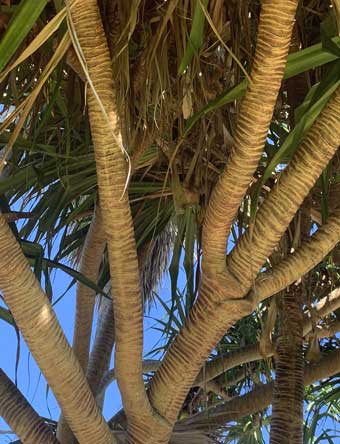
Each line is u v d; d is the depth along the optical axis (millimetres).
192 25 1496
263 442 4105
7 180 2387
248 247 1739
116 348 1878
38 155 2436
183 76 1797
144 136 1857
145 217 2670
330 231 1814
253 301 1808
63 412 1924
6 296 1724
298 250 1834
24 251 2225
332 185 2338
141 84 1831
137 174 2561
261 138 1505
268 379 3262
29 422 2104
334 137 1595
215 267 1770
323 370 3031
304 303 2729
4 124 1425
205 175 1985
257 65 1405
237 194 1604
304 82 2283
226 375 3834
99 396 3107
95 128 1535
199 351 1900
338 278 3158
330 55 1616
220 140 2100
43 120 1836
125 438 2043
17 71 2004
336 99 1572
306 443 3803
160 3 1767
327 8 2031
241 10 1755
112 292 1809
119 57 1657
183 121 1979
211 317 1837
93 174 2436
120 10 1641
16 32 1313
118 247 1718
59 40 1563
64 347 1813
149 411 1966
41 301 1757
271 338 2512
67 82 2074
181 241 2342
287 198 1670
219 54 1968
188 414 3768
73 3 1258
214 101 1620
